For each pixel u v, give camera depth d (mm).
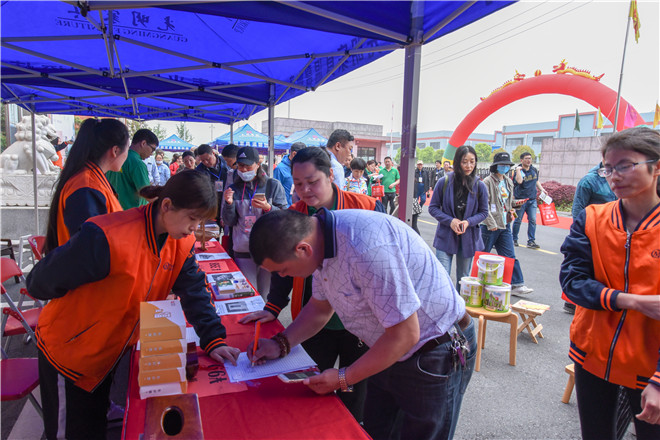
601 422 1527
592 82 12422
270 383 1327
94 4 1756
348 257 1153
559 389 2811
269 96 4789
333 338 2008
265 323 1839
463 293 3189
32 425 2266
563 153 16750
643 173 1321
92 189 1783
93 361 1425
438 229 3729
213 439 1049
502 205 4566
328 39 2838
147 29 2850
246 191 3184
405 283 1130
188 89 4230
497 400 2654
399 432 1666
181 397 1136
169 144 18594
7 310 2352
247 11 1888
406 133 2182
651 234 1345
